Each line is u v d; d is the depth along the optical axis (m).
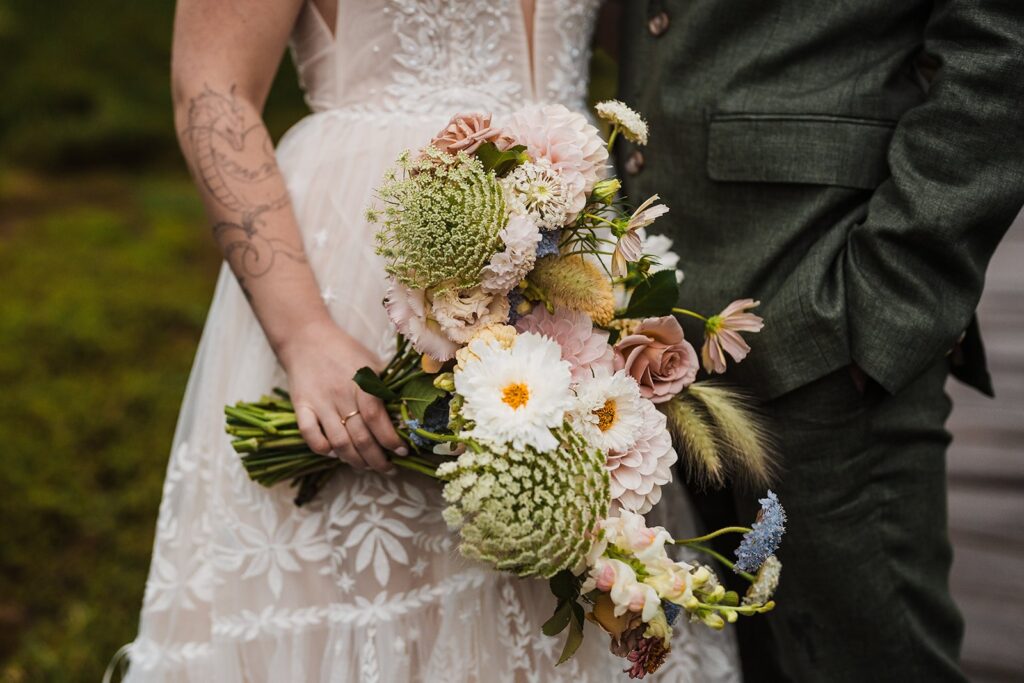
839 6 1.35
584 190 1.11
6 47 6.89
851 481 1.35
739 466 1.28
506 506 1.00
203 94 1.26
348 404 1.18
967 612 2.38
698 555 1.49
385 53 1.33
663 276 1.14
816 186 1.33
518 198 1.07
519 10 1.35
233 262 1.26
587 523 1.01
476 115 1.11
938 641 1.39
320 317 1.25
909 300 1.26
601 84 5.62
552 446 1.01
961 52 1.25
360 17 1.33
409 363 1.18
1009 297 3.96
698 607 1.06
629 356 1.14
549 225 1.08
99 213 5.38
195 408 1.37
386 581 1.24
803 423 1.34
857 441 1.34
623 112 1.16
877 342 1.26
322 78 1.37
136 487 2.86
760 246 1.36
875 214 1.28
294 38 1.40
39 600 2.42
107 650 2.20
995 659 2.20
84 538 2.64
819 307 1.29
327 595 1.26
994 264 4.22
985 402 3.38
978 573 2.53
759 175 1.35
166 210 5.57
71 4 7.16
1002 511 2.78
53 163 6.43
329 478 1.27
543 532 0.99
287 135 1.44
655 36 1.47
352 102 1.35
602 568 1.02
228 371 1.36
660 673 1.31
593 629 1.26
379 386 1.14
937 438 1.39
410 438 1.13
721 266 1.40
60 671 2.12
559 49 1.40
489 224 1.04
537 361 1.04
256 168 1.27
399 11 1.31
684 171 1.42
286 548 1.27
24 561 2.53
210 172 1.26
